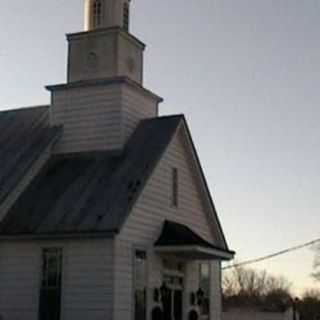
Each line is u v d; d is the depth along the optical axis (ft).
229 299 299.58
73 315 84.28
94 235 83.92
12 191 91.20
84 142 99.40
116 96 98.99
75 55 103.19
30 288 87.04
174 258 96.99
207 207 108.37
